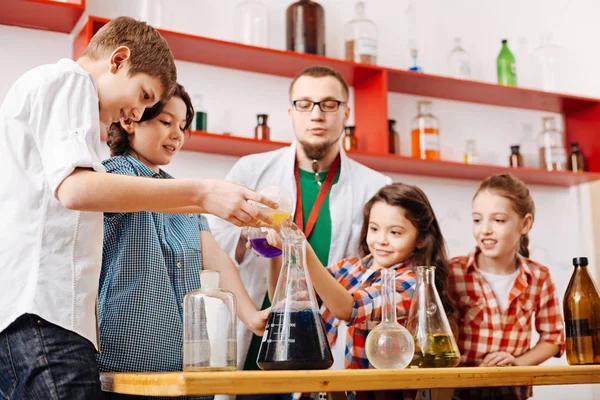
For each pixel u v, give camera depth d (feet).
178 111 6.38
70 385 4.21
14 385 4.26
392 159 10.00
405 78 10.46
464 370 4.05
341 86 7.97
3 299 4.26
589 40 12.76
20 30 8.65
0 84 8.45
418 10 11.55
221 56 9.52
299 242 4.43
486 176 11.27
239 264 7.36
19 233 4.36
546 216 11.94
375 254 6.61
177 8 9.66
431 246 6.66
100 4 9.09
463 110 11.65
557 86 12.17
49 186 4.41
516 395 6.80
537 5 12.58
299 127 7.88
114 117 4.85
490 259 7.62
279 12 10.40
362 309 5.54
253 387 3.43
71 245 4.46
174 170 9.44
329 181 8.04
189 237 5.88
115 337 5.16
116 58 4.73
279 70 10.08
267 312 5.44
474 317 7.38
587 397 10.71
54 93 4.41
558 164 11.48
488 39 12.03
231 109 9.89
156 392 3.56
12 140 4.48
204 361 4.02
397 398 5.88
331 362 4.28
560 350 7.64
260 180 7.98
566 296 5.23
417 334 4.75
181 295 5.62
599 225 12.18
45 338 4.24
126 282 5.29
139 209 4.21
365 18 10.50
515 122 12.04
